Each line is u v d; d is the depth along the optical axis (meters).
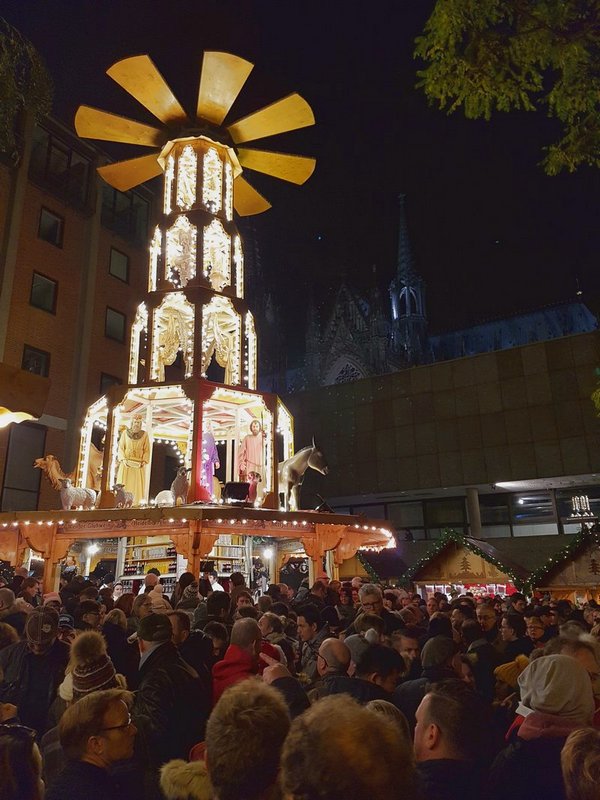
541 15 7.97
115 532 16.05
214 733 1.94
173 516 15.13
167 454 33.06
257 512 15.94
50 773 3.65
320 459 19.22
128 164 23.42
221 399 19.55
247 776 1.83
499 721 4.53
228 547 18.17
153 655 4.32
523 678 3.12
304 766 1.38
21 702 4.87
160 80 20.94
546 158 8.72
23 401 7.21
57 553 16.41
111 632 5.88
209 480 18.14
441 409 31.77
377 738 1.41
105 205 31.77
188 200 22.27
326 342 73.62
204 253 20.91
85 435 19.91
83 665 3.71
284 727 1.97
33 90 7.50
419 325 86.88
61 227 29.23
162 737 3.85
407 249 91.38
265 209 25.95
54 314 28.12
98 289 30.38
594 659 4.09
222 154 22.84
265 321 80.69
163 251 21.12
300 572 22.34
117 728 2.92
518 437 29.83
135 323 20.73
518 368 30.67
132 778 3.28
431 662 4.58
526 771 2.73
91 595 8.66
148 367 19.75
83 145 30.58
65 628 6.48
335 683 4.10
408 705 4.45
